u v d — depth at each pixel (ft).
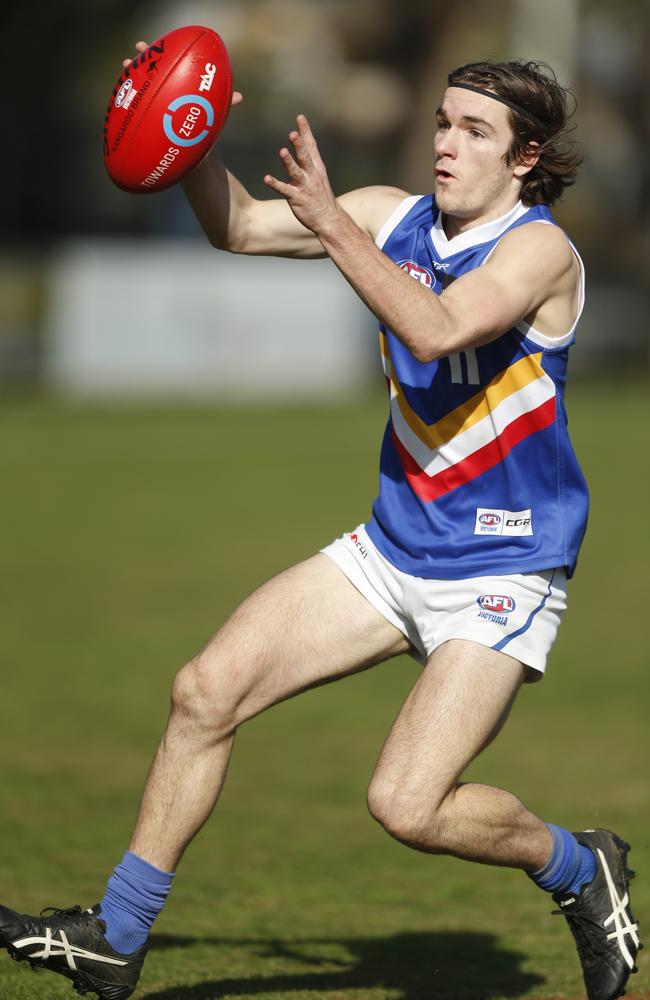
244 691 46.60
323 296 299.99
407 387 47.34
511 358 45.85
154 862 46.50
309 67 493.77
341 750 99.35
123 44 488.02
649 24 452.76
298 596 47.91
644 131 454.81
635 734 101.19
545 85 46.03
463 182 46.16
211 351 300.61
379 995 52.54
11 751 94.99
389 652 48.32
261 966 55.83
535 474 46.70
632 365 340.39
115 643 128.16
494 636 45.83
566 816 80.69
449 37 413.39
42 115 449.48
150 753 95.55
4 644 127.34
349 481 213.87
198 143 48.06
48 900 62.69
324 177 42.68
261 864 72.64
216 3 503.61
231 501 198.90
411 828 44.57
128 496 202.28
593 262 417.49
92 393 296.92
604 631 133.69
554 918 64.23
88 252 386.11
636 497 199.62
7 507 193.88
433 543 47.14
